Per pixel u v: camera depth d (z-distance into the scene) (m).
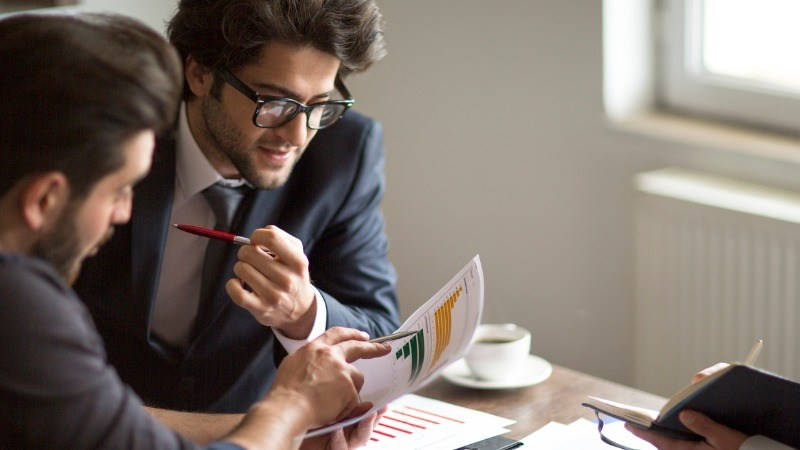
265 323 1.63
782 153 2.60
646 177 2.74
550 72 2.91
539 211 3.03
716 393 1.32
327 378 1.32
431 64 3.13
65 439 1.04
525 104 2.98
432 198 3.25
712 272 2.63
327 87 1.64
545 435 1.66
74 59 1.03
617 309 2.94
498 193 3.10
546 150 2.97
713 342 2.67
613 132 2.83
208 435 1.55
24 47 1.03
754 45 2.78
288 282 1.60
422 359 1.52
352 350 1.44
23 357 1.00
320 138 1.91
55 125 1.02
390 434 1.65
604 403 1.50
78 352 1.04
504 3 2.94
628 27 2.83
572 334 3.05
